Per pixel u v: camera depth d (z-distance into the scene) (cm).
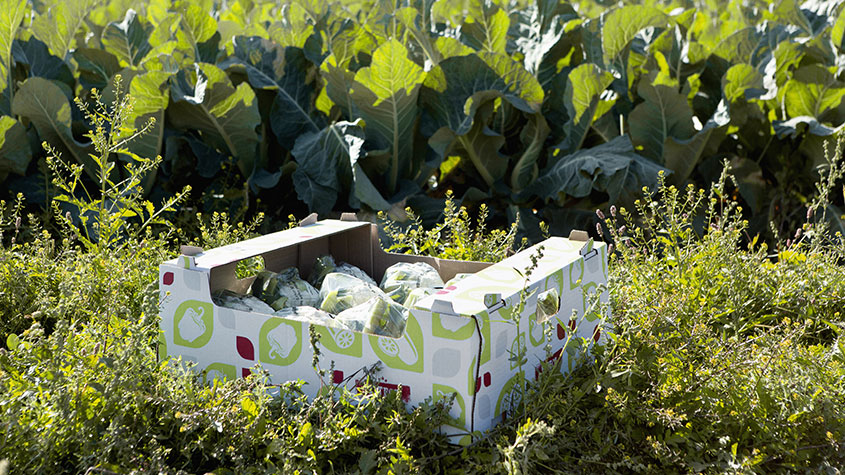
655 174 528
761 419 257
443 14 860
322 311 287
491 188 588
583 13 998
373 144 549
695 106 631
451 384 237
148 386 245
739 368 268
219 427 225
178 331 276
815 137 571
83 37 675
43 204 517
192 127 547
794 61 611
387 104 527
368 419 242
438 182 624
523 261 285
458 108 550
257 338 264
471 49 557
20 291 338
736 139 623
